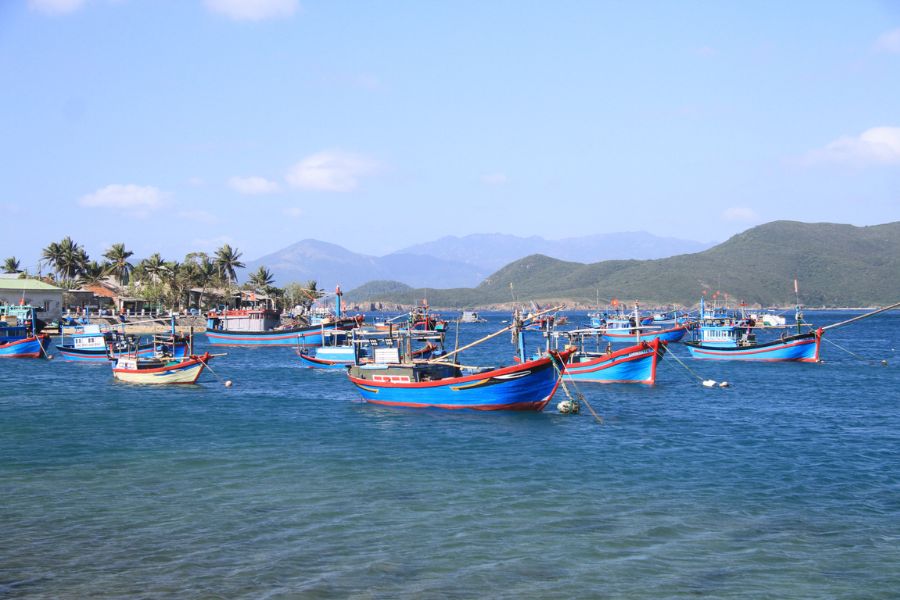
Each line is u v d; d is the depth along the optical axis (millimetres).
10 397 65062
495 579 23891
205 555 25734
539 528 28406
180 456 40406
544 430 47688
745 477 35750
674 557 25656
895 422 51469
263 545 26656
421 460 39312
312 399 64375
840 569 24672
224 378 83000
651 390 68375
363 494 32812
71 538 27312
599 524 28844
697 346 106562
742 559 25484
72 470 37219
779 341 99938
